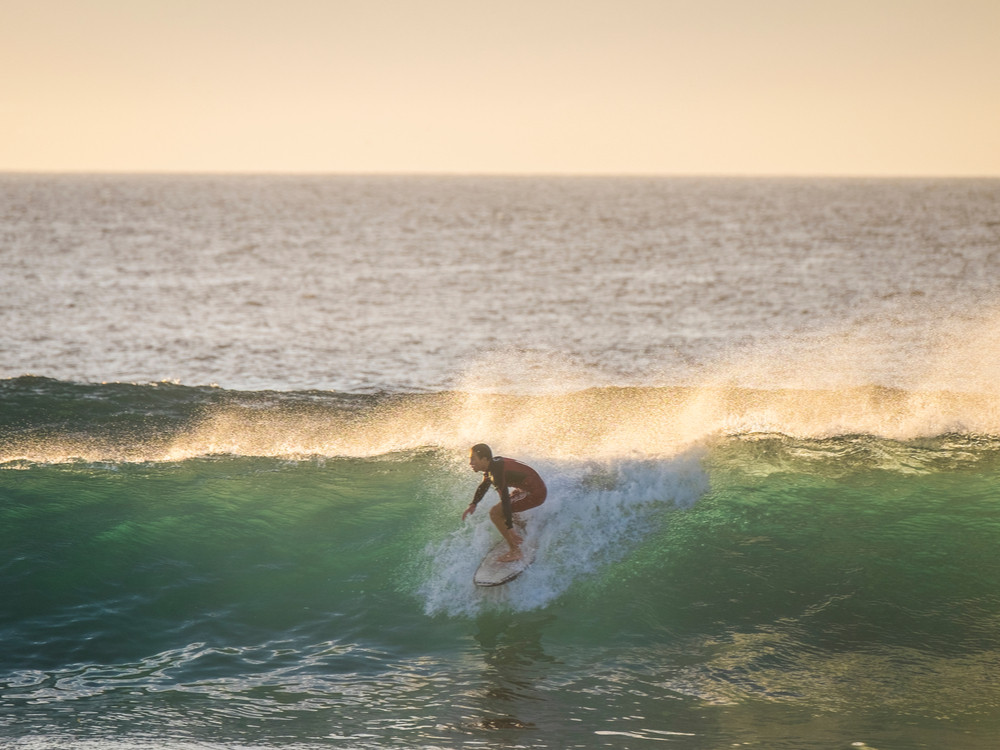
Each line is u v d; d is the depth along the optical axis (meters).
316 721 5.54
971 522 8.52
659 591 7.36
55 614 6.84
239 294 35.31
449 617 7.08
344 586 7.55
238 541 8.29
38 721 5.41
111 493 9.30
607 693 5.95
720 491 9.33
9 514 8.52
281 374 20.47
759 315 29.97
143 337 25.12
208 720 5.51
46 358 21.84
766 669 6.23
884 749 5.20
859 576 7.48
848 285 38.00
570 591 7.39
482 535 8.34
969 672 6.12
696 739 5.34
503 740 5.32
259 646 6.59
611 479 9.18
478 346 24.48
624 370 21.16
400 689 6.00
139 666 6.22
